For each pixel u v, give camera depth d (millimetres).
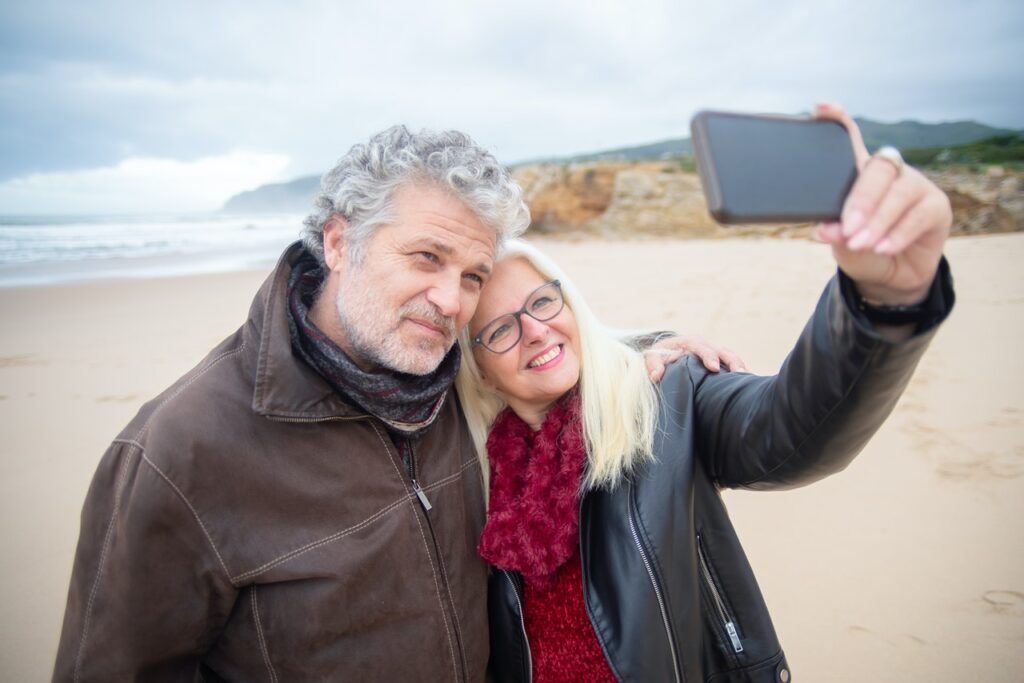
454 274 1305
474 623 1484
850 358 967
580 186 25203
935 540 2564
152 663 1254
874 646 2078
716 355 1617
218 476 1230
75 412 4383
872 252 833
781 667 1433
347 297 1320
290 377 1252
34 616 2377
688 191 24469
